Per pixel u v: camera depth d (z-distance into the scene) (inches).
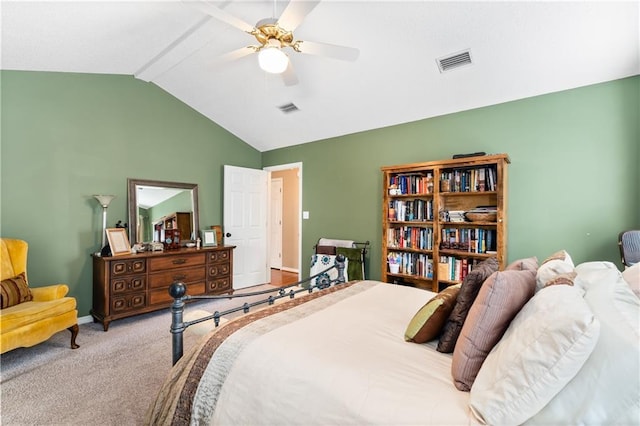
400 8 91.7
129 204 147.9
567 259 64.6
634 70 98.9
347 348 50.3
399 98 135.4
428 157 144.2
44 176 124.6
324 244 174.7
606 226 105.0
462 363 41.8
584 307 34.1
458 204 134.3
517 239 121.0
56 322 99.3
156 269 138.8
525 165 119.5
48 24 94.6
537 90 115.1
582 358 31.2
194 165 177.2
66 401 76.0
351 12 95.7
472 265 123.2
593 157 106.9
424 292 86.7
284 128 181.9
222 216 191.6
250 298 173.2
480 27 93.6
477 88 120.3
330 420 38.6
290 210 264.5
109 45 114.7
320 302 75.0
